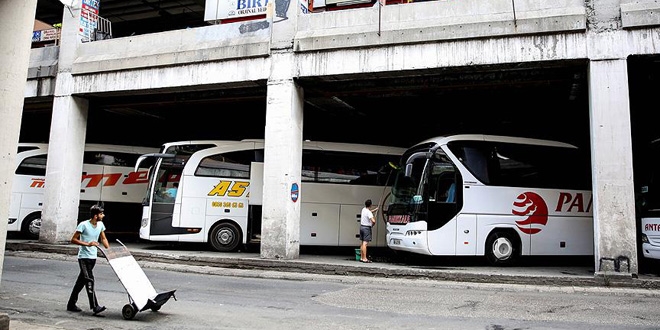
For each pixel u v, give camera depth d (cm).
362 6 1391
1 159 616
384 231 1540
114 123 2056
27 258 1370
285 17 1327
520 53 1111
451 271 1124
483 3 1172
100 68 1503
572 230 1317
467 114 1702
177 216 1505
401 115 1741
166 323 691
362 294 945
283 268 1216
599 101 1055
